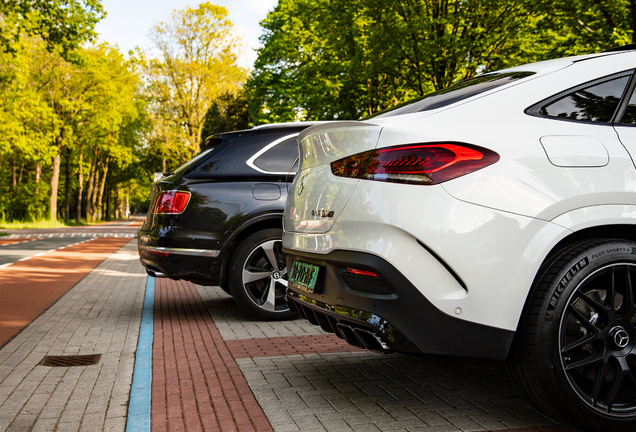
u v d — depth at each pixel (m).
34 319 5.90
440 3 14.12
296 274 3.30
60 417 2.97
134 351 4.46
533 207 2.53
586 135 2.72
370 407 3.04
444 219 2.49
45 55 36.38
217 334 5.03
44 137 35.50
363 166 2.72
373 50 14.60
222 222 5.43
